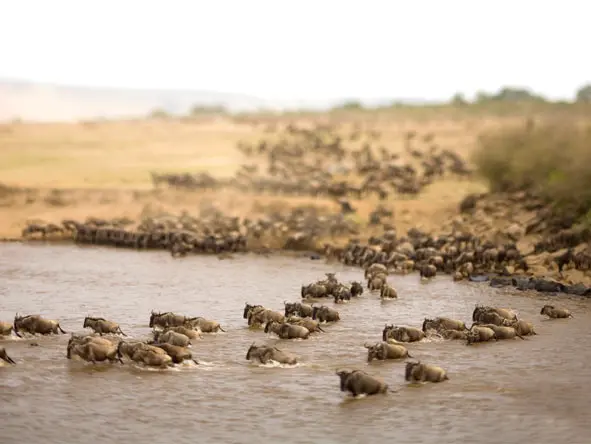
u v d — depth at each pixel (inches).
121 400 3718.0
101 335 4795.8
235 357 4389.8
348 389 3801.7
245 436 3329.2
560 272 6924.2
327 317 5196.9
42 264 7583.7
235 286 6555.1
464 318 5354.3
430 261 7234.3
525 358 4409.5
